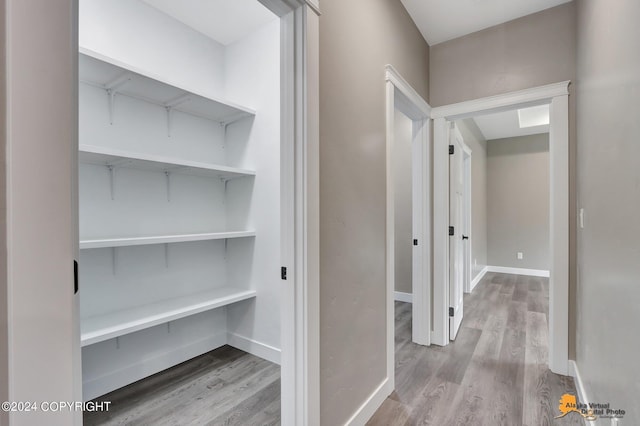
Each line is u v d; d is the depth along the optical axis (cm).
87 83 191
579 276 196
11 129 50
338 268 144
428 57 266
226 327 269
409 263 398
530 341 270
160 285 227
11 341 50
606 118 133
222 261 269
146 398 189
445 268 263
